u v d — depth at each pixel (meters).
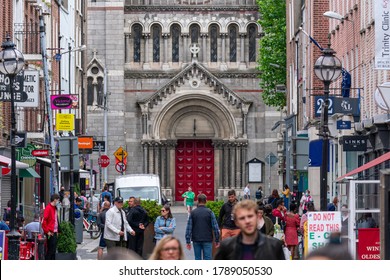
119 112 103.50
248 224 15.36
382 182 18.88
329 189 63.59
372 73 49.03
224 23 105.62
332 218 29.06
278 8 92.25
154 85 105.31
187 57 105.94
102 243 39.19
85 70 94.88
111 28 103.88
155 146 105.00
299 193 71.00
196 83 105.06
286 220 40.00
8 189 51.69
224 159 105.56
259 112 105.12
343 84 55.78
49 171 67.44
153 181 64.44
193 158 107.00
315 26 69.12
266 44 92.00
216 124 105.50
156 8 105.38
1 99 41.75
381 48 36.91
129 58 105.25
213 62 105.75
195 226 35.03
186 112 105.44
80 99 89.88
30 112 60.69
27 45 58.84
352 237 27.72
